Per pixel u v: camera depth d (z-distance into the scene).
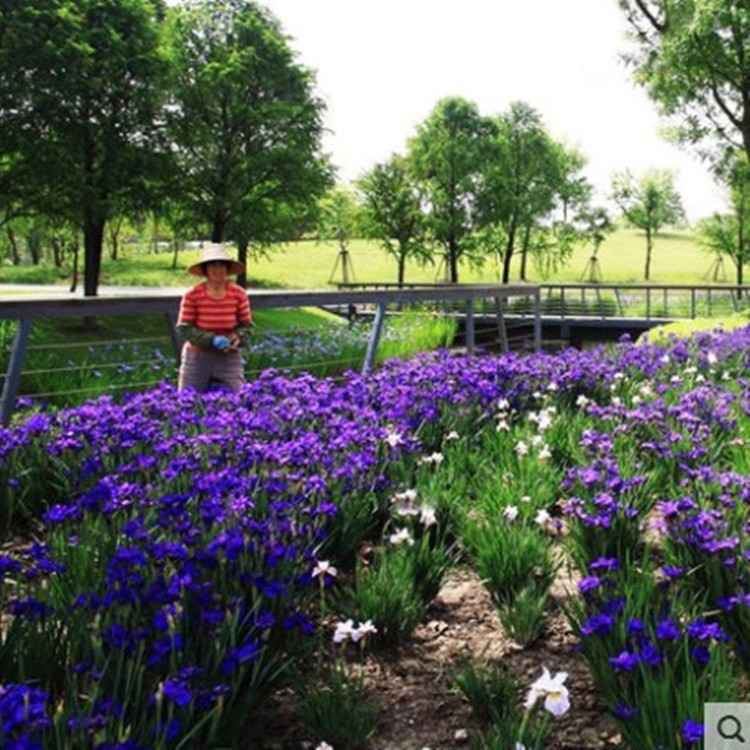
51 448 4.46
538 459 4.51
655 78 24.41
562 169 44.75
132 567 2.73
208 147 27.33
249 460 4.12
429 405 5.45
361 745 2.45
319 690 2.53
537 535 3.52
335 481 3.91
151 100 22.62
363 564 3.73
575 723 2.53
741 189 28.44
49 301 5.87
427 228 41.62
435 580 3.38
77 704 1.98
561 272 75.25
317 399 5.62
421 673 2.87
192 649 2.42
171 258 70.56
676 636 2.35
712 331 11.23
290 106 27.64
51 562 2.82
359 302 8.91
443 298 10.56
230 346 6.44
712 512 3.36
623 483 3.80
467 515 4.07
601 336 28.73
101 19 21.86
